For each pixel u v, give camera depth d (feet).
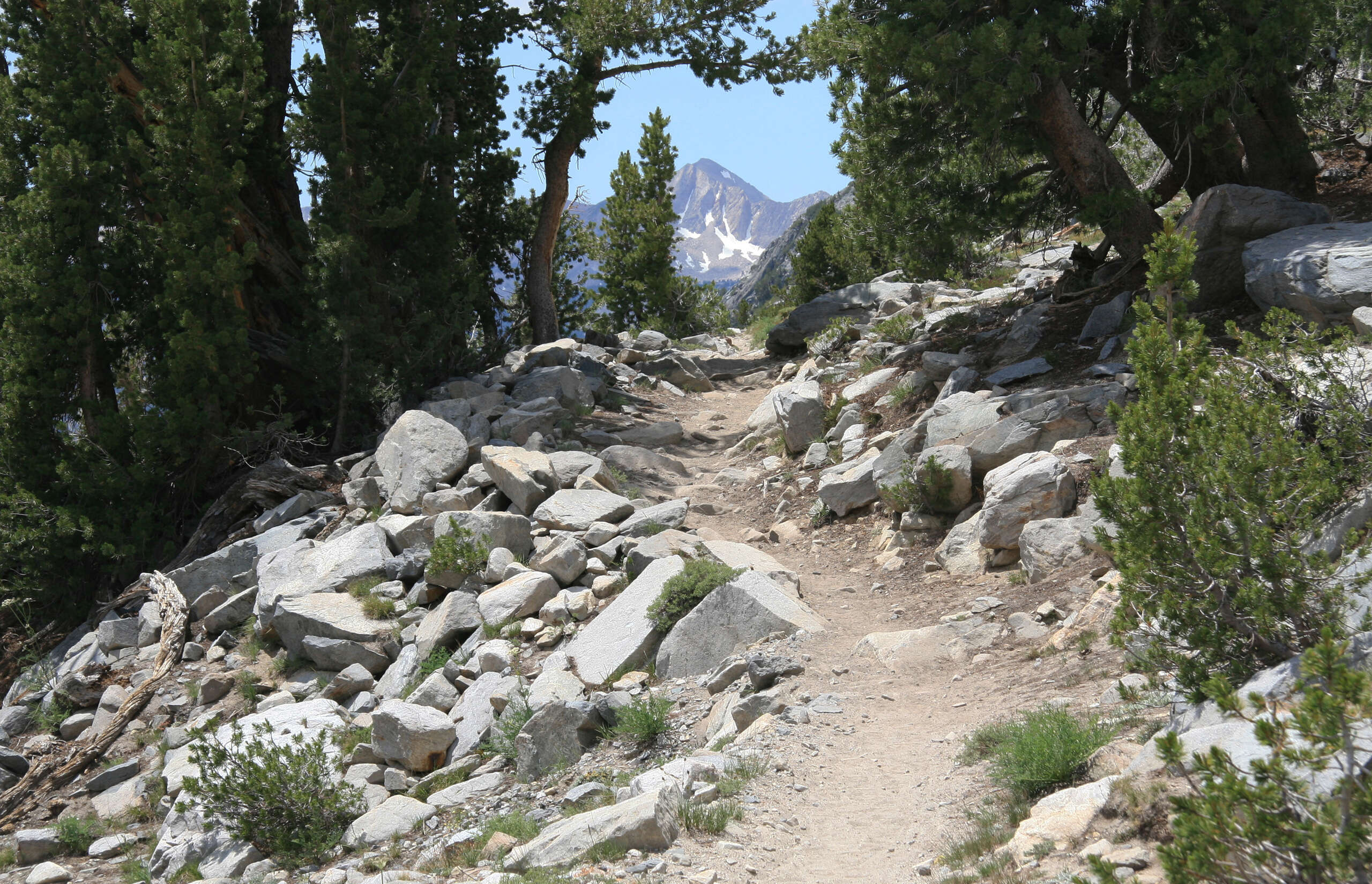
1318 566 18.62
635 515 53.42
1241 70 48.85
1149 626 21.68
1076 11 53.52
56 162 62.95
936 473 45.21
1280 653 19.15
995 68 50.14
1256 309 46.34
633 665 38.91
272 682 48.52
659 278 163.12
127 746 46.85
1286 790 13.14
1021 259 100.78
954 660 33.06
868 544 47.78
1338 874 12.01
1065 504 39.50
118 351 70.03
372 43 81.41
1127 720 22.59
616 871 21.52
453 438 62.54
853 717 30.01
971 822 21.30
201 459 66.33
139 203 71.72
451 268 81.20
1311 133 61.11
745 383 93.25
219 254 64.28
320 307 72.54
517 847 25.76
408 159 76.59
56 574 62.85
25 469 63.57
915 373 61.41
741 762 27.27
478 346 94.12
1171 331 22.20
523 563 51.13
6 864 39.78
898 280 103.55
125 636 55.11
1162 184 62.59
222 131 69.26
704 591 39.70
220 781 36.42
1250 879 12.53
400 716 37.65
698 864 21.57
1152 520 20.31
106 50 68.39
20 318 63.05
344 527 58.90
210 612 55.01
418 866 27.89
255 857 33.53
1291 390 25.50
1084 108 59.16
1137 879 15.61
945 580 40.83
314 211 73.46
